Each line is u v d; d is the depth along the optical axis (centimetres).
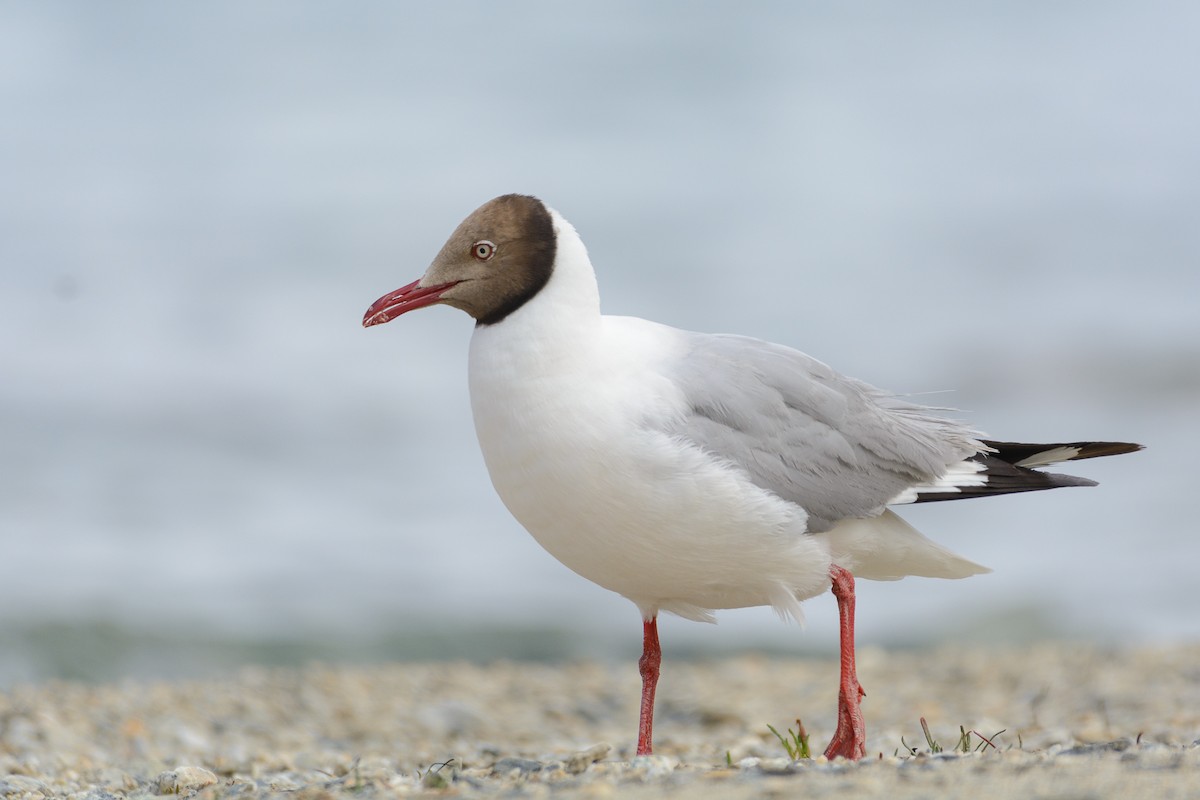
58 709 1129
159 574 1738
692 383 758
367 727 1145
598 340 746
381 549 1842
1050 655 1368
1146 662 1287
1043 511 1944
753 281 3062
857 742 758
